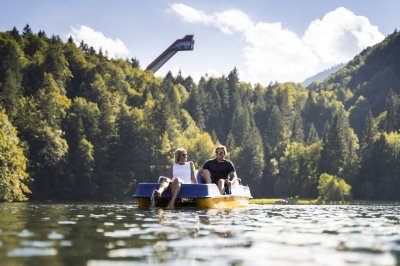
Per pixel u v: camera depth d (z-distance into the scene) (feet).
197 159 355.56
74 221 19.17
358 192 329.11
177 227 17.24
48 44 498.69
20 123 259.39
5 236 13.58
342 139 354.95
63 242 12.46
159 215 24.18
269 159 418.51
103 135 318.04
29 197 237.45
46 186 247.70
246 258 10.54
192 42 545.03
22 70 396.57
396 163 326.44
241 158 391.04
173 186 32.40
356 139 447.83
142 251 11.21
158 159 330.13
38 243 12.21
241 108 512.22
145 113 365.40
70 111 323.37
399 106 436.76
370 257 10.85
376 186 326.03
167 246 12.12
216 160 38.58
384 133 338.54
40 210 28.25
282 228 17.56
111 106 379.76
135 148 324.19
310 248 12.21
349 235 15.38
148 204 34.30
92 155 300.20
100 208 32.27
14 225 16.98
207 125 542.98
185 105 547.08
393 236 15.20
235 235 14.87
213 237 14.19
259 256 10.85
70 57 480.23
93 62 519.19
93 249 11.35
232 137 433.48
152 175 325.21
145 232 15.25
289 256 10.91
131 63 634.43
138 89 527.81
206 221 20.36
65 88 431.84
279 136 502.79
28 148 239.30
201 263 9.85
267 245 12.64
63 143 260.42
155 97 500.74
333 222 21.13
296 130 506.89
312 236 14.94
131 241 12.92
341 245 12.84
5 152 179.63
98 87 426.51
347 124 491.72
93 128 315.17
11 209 29.63
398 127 420.77
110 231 15.37
